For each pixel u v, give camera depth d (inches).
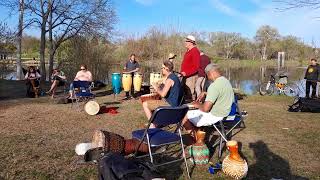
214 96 204.8
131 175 141.6
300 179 179.6
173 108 170.2
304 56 1755.7
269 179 179.2
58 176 177.6
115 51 799.1
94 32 775.1
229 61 1900.8
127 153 190.4
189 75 320.5
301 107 362.9
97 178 175.3
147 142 173.3
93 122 300.2
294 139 253.8
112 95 497.7
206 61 339.6
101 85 603.8
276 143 242.4
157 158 205.0
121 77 516.1
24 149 218.5
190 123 221.3
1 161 196.2
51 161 198.1
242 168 174.9
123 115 331.9
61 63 752.3
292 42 1898.4
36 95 481.1
